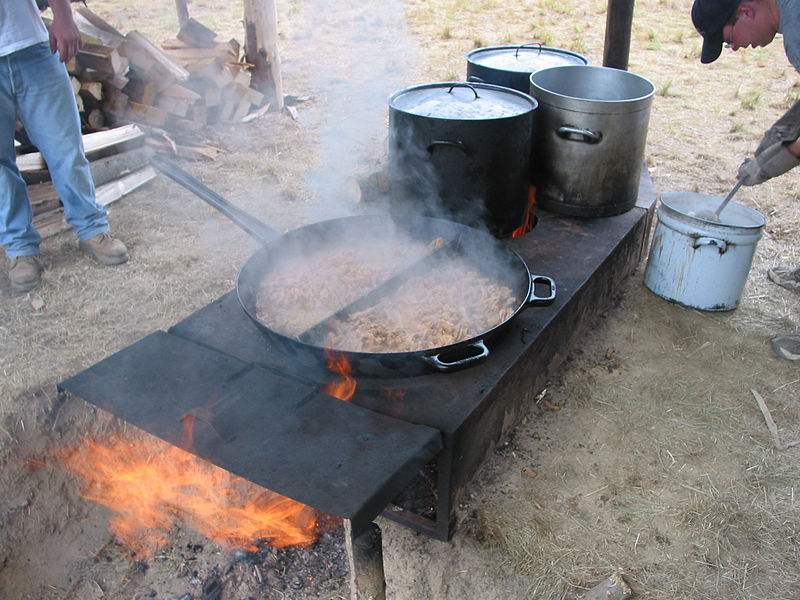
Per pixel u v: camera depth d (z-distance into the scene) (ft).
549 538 6.19
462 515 6.41
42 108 9.53
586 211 9.51
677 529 6.28
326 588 7.25
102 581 7.36
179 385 5.91
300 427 5.41
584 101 8.66
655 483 6.77
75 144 9.99
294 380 6.02
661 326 9.18
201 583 7.36
